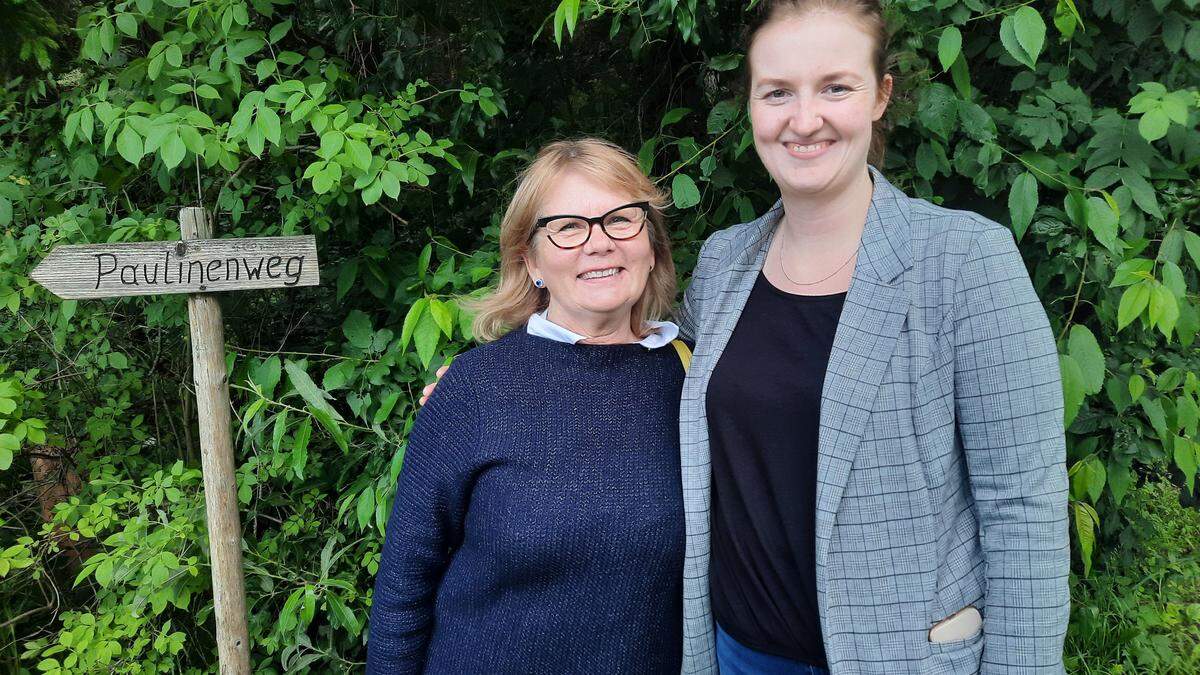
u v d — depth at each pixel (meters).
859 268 1.12
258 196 2.38
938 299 1.05
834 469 1.10
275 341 2.57
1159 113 1.39
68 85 2.38
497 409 1.33
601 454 1.32
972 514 1.11
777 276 1.25
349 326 2.06
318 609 2.34
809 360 1.15
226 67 2.05
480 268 1.90
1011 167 1.71
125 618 2.13
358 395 2.06
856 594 1.12
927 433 1.05
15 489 2.94
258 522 2.50
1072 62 1.82
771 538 1.19
